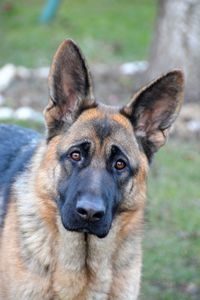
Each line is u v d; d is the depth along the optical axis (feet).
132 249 20.77
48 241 20.01
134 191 20.31
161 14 47.24
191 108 44.55
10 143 23.61
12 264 20.06
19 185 20.94
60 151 19.90
